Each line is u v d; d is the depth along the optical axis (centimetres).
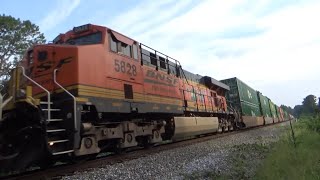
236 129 2981
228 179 830
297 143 1337
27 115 888
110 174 888
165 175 878
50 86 1020
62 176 875
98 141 1124
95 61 1077
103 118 1166
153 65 1506
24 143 876
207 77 2548
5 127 889
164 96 1548
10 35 3291
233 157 1162
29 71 1071
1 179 876
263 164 961
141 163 1058
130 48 1311
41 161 977
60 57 1029
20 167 864
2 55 3269
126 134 1245
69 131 935
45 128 866
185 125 1784
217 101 2597
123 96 1199
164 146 1570
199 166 999
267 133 2431
